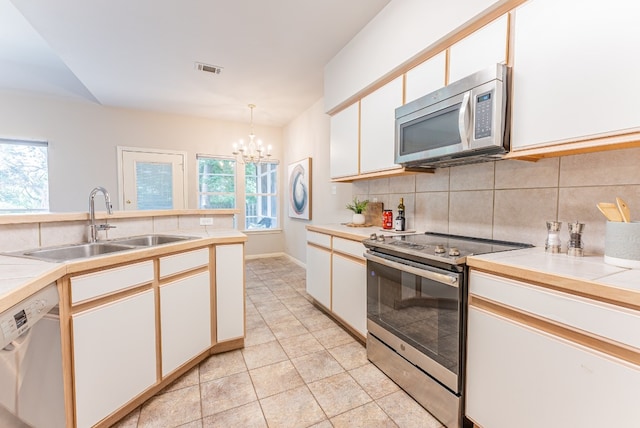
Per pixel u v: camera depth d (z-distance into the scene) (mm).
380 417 1471
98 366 1324
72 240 1806
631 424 818
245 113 4621
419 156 1753
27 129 3803
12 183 3803
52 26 2281
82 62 2906
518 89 1310
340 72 2672
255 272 4355
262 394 1648
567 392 958
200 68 3049
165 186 4641
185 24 2275
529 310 1062
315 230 2863
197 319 1887
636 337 805
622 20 992
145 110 4449
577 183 1378
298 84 3467
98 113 4191
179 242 1807
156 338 1613
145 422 1436
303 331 2439
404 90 1997
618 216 1120
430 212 2227
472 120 1404
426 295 1491
